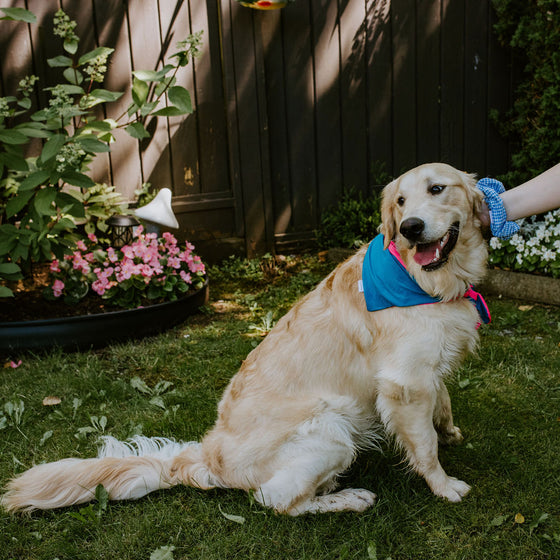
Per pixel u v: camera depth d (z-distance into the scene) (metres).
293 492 2.38
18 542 2.34
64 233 4.43
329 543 2.30
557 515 2.35
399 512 2.42
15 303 4.25
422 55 6.20
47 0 4.92
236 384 2.62
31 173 3.81
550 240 4.71
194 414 3.23
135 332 4.18
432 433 2.45
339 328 2.48
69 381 3.57
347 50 5.97
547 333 4.04
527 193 2.34
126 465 2.50
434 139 6.46
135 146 5.43
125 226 4.67
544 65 5.62
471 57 6.36
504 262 4.94
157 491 2.61
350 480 2.70
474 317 2.45
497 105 6.57
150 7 5.24
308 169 6.13
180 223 5.70
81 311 4.19
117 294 4.29
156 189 5.58
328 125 6.09
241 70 5.58
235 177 5.79
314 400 2.44
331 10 5.83
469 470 2.67
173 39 5.38
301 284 5.23
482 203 2.39
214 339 4.22
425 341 2.34
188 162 5.66
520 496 2.45
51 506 2.44
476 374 3.50
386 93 6.20
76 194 4.89
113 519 2.45
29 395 3.43
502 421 3.01
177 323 4.46
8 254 4.21
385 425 2.51
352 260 2.60
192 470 2.52
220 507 2.47
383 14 5.98
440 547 2.24
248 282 5.44
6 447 2.96
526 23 5.79
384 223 2.44
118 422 3.18
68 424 3.17
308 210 6.22
